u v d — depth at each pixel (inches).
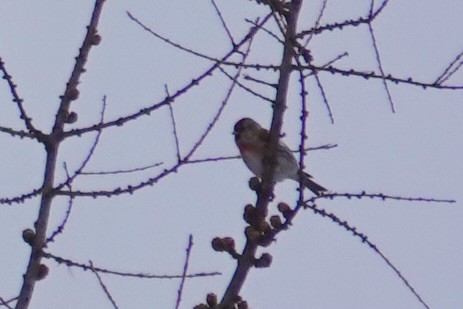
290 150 496.7
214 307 434.9
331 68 444.8
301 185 426.0
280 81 460.4
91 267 432.5
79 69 466.0
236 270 441.7
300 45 451.5
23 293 430.3
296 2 457.4
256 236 444.5
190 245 397.4
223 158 461.4
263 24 455.8
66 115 457.4
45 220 441.1
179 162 455.5
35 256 435.2
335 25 448.5
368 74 444.5
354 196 429.7
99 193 445.4
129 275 427.5
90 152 450.0
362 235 421.4
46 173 447.5
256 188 475.5
